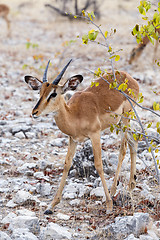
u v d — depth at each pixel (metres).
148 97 17.34
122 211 9.13
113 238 7.74
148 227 8.09
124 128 8.77
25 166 11.81
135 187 10.30
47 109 8.88
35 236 7.81
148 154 11.99
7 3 55.56
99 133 9.44
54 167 11.96
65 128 9.32
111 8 48.06
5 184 10.73
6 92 20.36
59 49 29.59
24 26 43.34
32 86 9.59
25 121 16.02
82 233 8.30
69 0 39.84
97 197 9.96
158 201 9.47
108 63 21.02
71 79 9.03
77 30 35.44
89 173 11.12
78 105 9.45
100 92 9.84
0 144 13.76
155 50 21.52
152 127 14.21
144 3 7.60
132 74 21.11
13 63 26.88
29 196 9.73
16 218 8.44
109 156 11.99
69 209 9.51
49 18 46.38
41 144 13.83
